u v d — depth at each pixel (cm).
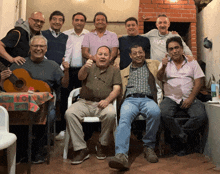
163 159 204
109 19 480
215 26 405
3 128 138
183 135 205
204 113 212
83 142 198
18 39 228
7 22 356
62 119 297
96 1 481
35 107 153
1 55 215
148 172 171
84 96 220
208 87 416
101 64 220
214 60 410
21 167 181
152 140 205
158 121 204
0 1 331
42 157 193
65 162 195
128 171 174
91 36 299
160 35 324
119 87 223
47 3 477
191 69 230
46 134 196
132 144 255
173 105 221
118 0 482
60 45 292
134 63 242
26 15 474
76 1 479
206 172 172
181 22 484
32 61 212
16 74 197
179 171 174
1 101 154
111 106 210
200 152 224
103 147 204
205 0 486
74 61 312
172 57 233
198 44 499
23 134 193
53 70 212
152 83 232
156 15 473
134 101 220
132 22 298
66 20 479
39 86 194
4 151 141
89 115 213
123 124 195
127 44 299
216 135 188
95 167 182
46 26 476
